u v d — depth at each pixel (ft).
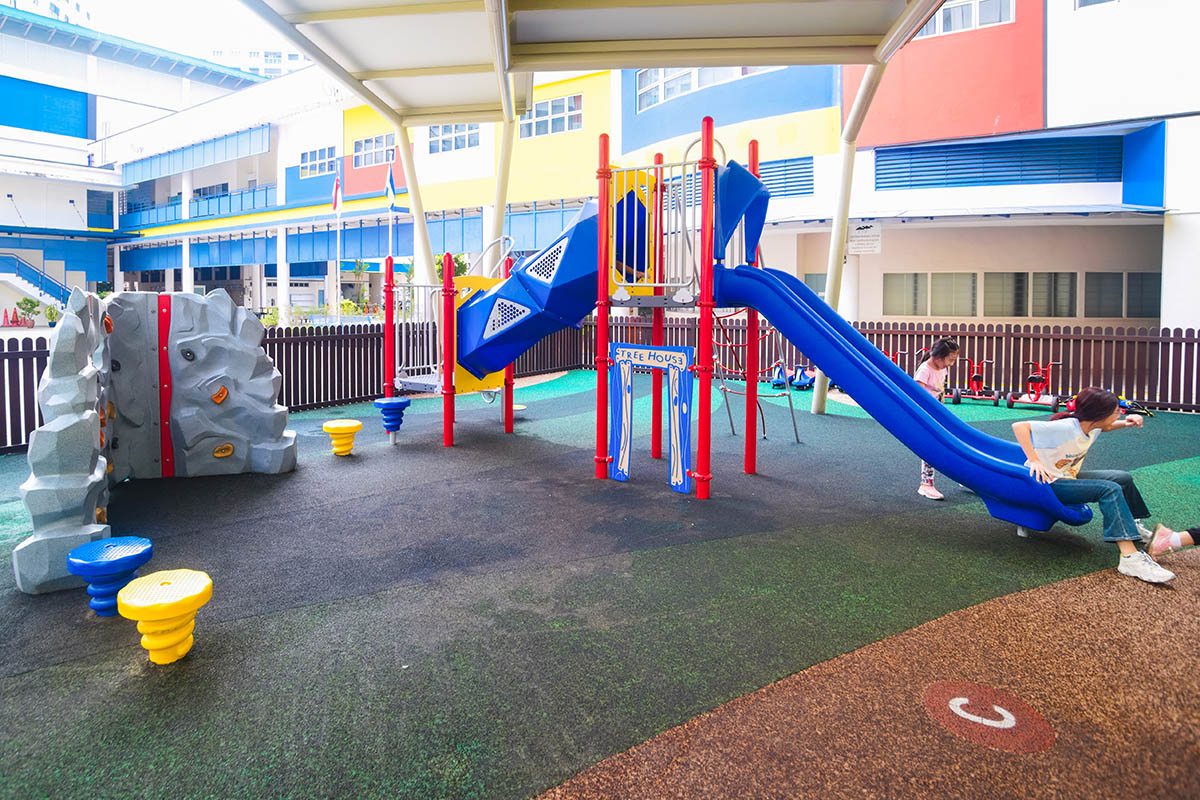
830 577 12.67
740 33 21.79
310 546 14.49
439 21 21.57
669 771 7.29
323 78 88.48
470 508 17.33
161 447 20.18
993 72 42.11
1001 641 10.11
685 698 8.68
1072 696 8.64
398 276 101.96
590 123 65.82
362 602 11.67
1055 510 13.85
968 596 11.76
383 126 84.38
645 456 23.84
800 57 22.65
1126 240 45.62
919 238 49.21
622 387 19.93
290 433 22.20
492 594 11.99
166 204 121.29
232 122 99.66
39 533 12.22
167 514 16.72
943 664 9.46
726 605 11.48
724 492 18.80
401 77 26.50
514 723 8.17
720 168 19.13
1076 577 12.59
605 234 19.75
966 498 18.11
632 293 19.84
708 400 17.97
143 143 118.01
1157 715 8.21
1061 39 40.29
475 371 27.61
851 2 19.54
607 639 10.28
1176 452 22.89
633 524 15.98
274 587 12.30
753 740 7.80
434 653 9.89
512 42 22.67
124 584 11.36
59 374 12.85
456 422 30.50
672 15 20.31
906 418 15.65
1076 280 46.42
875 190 46.24
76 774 7.32
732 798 6.89
